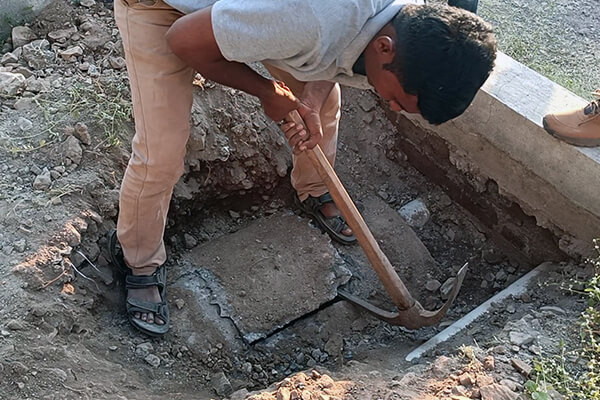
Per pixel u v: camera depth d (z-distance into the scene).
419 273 3.20
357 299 2.97
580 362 2.39
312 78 1.99
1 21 3.38
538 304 2.80
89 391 2.29
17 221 2.65
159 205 2.58
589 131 2.75
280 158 3.30
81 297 2.60
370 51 1.86
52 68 3.21
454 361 2.39
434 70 1.76
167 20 2.18
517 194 3.10
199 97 3.16
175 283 2.97
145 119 2.32
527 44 3.85
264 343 2.88
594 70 3.72
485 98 3.01
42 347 2.35
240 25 1.83
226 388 2.65
